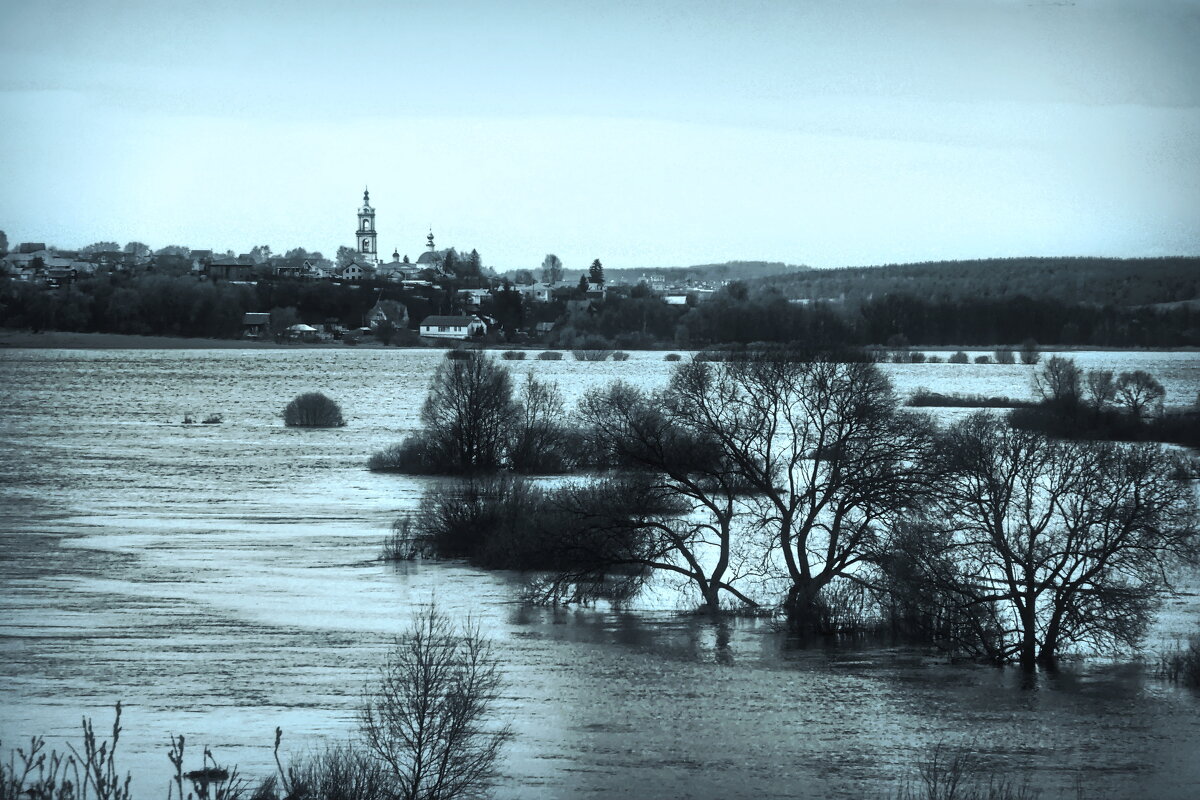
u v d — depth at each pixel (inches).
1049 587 4554.6
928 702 4035.4
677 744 3523.6
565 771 3245.6
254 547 6702.8
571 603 5438.0
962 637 4685.0
